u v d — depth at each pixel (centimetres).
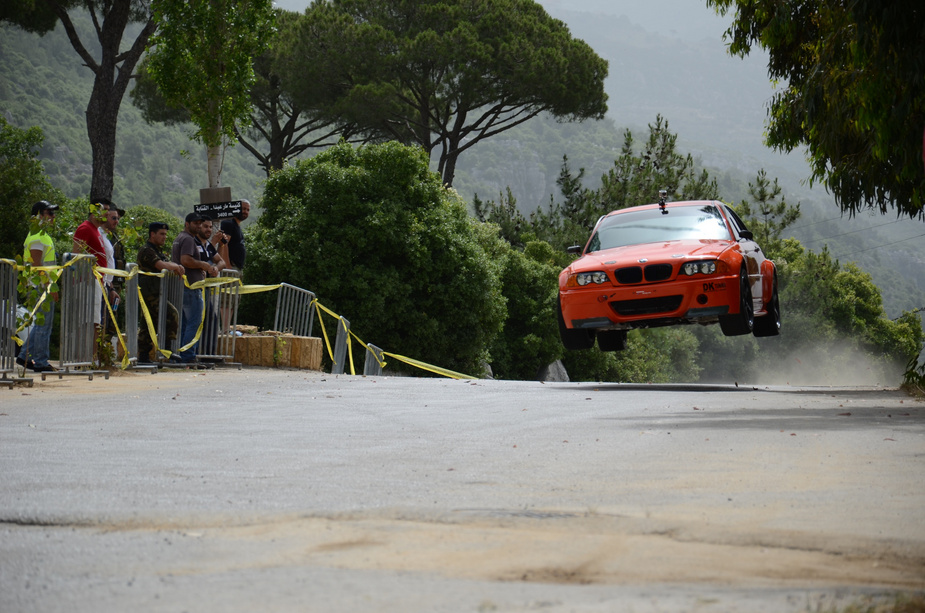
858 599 573
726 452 1315
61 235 4200
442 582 636
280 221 6588
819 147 2962
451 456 1315
